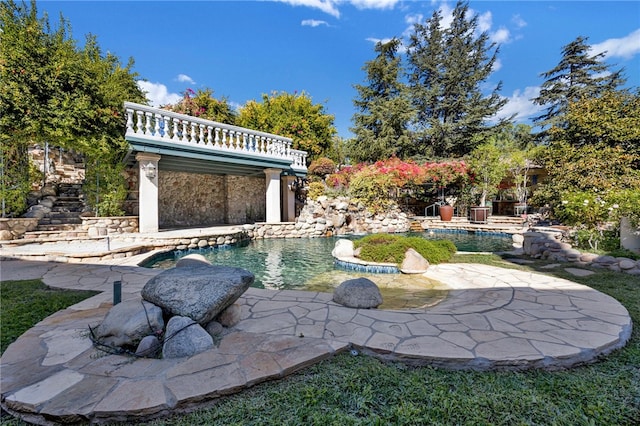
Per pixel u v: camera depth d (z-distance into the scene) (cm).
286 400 211
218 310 307
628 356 272
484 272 622
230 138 1221
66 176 1344
